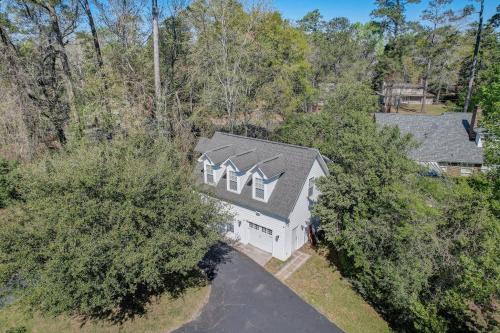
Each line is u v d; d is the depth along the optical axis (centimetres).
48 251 938
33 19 2348
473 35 4259
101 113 2048
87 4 2261
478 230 1134
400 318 1273
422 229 1164
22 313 1257
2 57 2112
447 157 2753
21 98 2197
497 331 1099
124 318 1279
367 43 5872
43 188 1040
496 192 1567
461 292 1070
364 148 1478
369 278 1346
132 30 2427
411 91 6231
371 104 3344
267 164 1745
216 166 1950
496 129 1727
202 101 2731
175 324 1270
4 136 2202
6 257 962
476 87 4059
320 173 1894
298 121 2744
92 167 1066
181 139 2389
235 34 2683
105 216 1026
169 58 2825
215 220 1309
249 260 1734
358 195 1426
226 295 1450
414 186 1373
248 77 2819
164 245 1109
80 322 1243
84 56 2677
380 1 5047
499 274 964
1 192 1941
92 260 953
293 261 1733
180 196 1213
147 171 1159
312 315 1342
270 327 1270
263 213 1742
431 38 4928
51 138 2600
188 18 2653
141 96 2300
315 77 4997
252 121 3206
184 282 1515
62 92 2584
